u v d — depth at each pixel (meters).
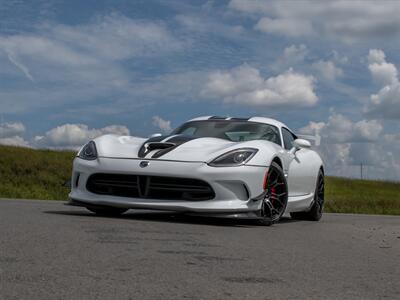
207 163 4.96
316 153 7.24
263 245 3.69
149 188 5.02
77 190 5.33
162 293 2.13
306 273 2.75
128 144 5.37
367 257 3.48
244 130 6.05
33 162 16.50
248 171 5.00
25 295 2.00
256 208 5.08
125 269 2.54
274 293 2.25
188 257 2.97
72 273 2.39
